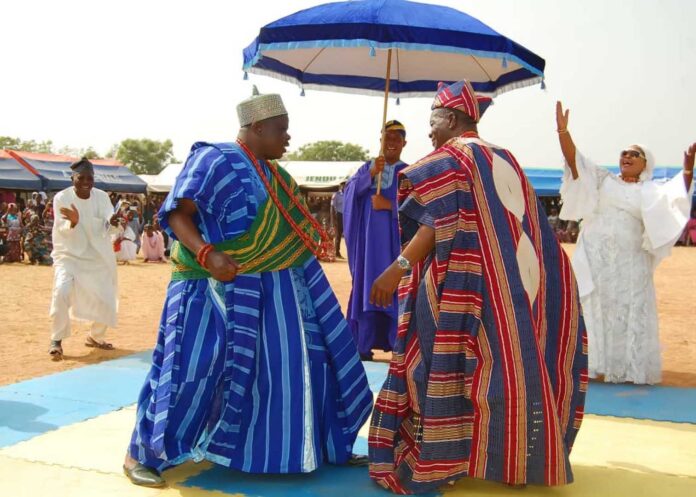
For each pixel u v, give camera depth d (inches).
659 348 249.4
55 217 287.9
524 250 141.5
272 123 154.4
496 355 136.9
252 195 148.6
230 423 146.5
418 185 140.4
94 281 292.0
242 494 144.4
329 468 158.9
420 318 143.4
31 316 414.3
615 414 209.9
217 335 147.4
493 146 148.6
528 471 135.9
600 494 146.9
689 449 177.9
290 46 208.2
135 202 1502.2
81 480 150.9
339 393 159.8
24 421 192.2
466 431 139.6
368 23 201.9
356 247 273.7
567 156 243.1
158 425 141.6
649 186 247.1
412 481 140.4
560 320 147.1
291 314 152.3
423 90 287.0
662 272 794.2
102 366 263.1
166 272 727.1
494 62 260.5
